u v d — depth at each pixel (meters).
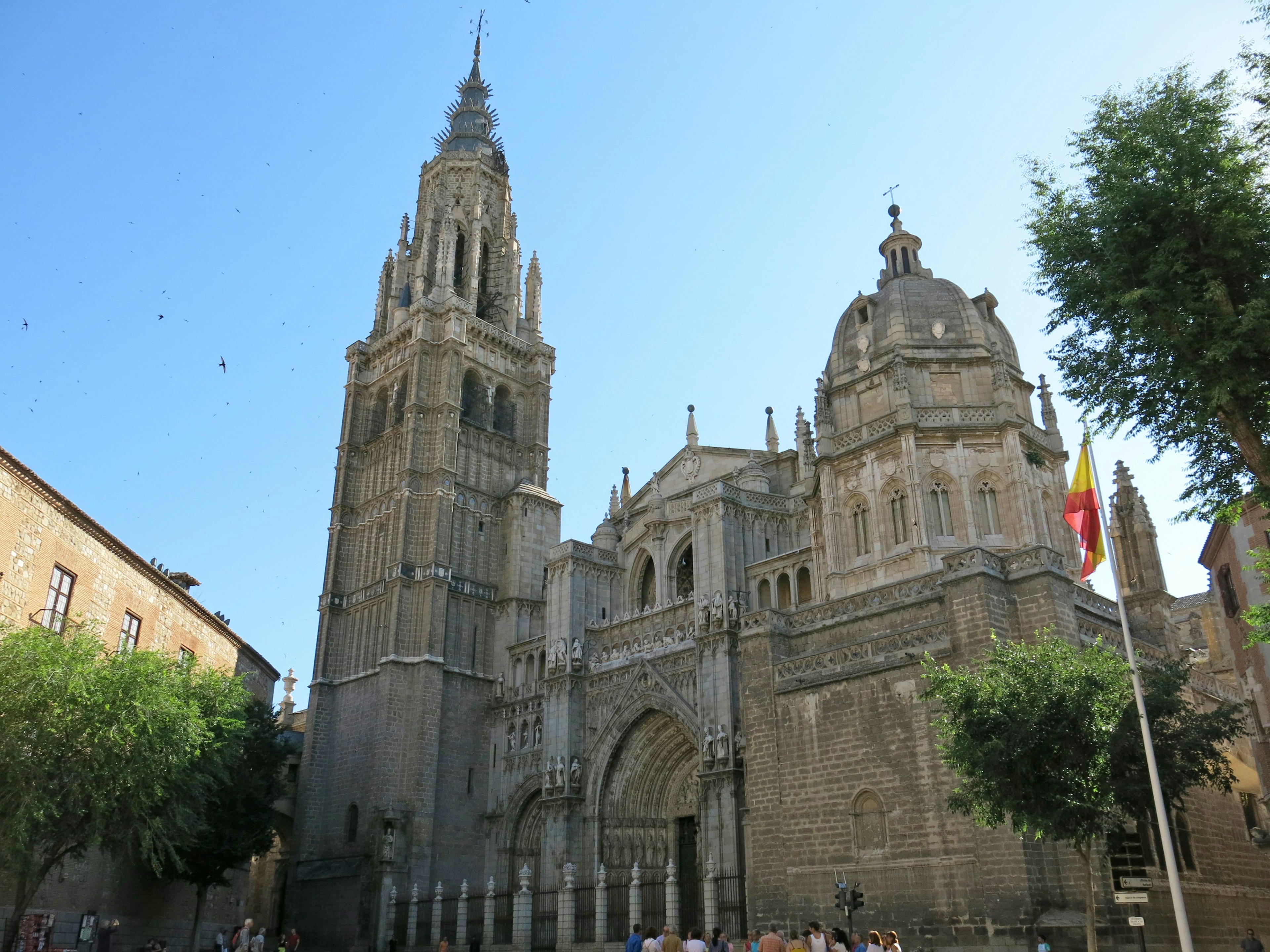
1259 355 22.62
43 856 33.69
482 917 62.34
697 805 58.81
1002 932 32.38
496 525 79.06
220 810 51.03
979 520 48.72
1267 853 43.31
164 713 34.09
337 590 76.69
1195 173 23.61
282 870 77.00
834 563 50.94
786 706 41.72
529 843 65.88
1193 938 34.62
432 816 65.19
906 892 35.47
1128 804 28.16
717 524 59.06
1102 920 31.86
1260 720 45.75
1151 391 24.55
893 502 50.09
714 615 55.97
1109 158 25.00
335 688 73.81
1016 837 32.84
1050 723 28.31
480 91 101.50
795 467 67.19
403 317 84.94
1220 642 62.25
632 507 75.06
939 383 51.94
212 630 59.28
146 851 34.19
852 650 40.50
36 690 31.73
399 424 79.94
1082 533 30.08
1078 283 25.05
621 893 56.94
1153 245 24.14
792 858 39.44
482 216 92.44
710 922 46.88
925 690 37.12
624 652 62.62
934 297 54.31
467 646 72.69
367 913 62.34
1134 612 49.59
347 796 68.56
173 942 52.81
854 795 38.12
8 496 38.38
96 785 32.31
